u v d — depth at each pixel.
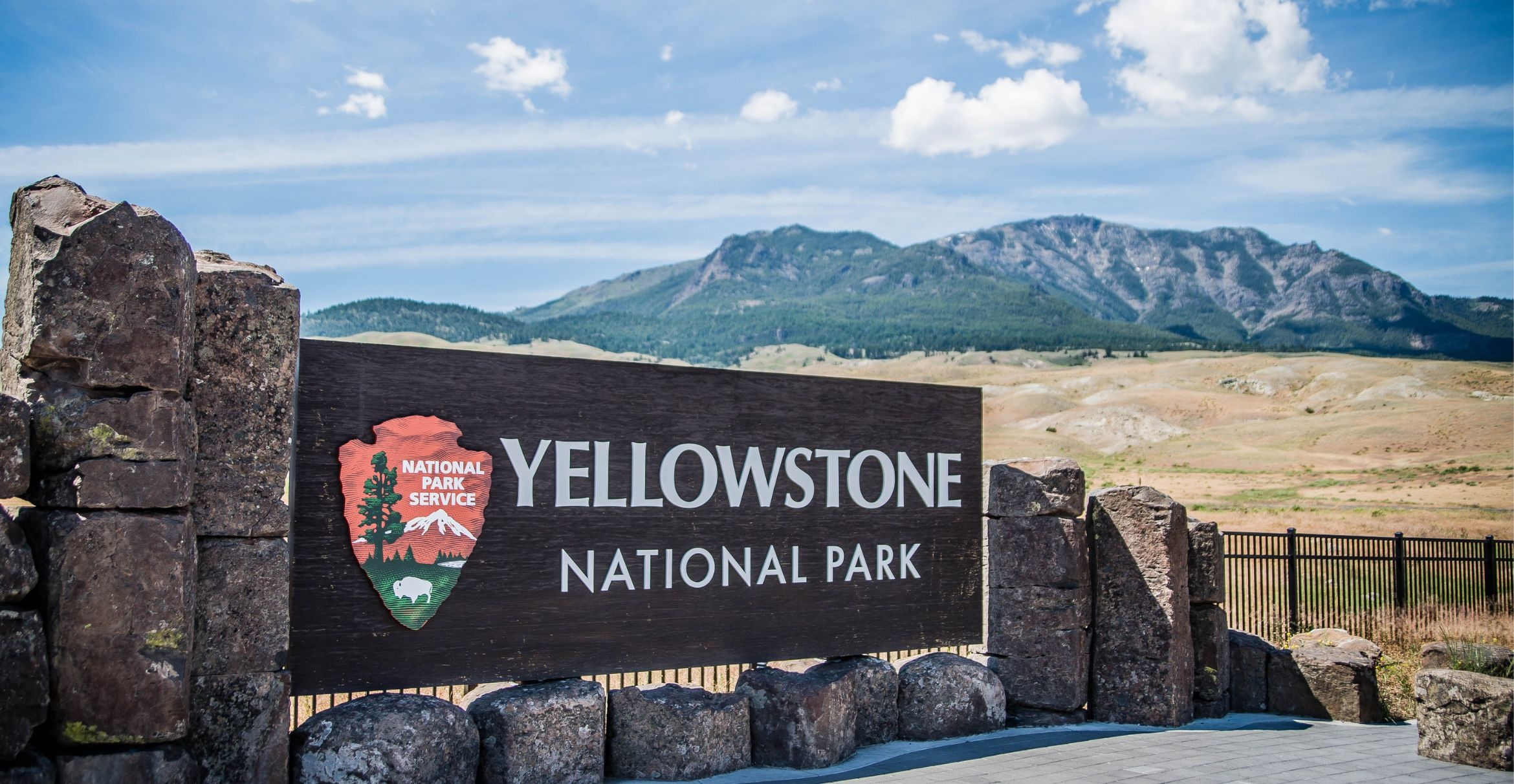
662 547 7.81
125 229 5.17
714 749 7.61
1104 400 180.62
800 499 8.60
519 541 7.15
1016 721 9.75
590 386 7.55
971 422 9.79
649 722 7.51
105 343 5.11
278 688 5.81
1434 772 7.90
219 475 5.71
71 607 4.95
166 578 5.18
